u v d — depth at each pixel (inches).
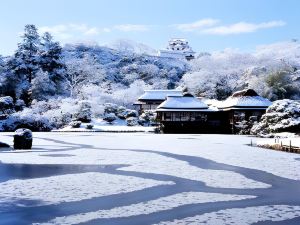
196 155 1130.0
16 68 3631.9
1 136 1916.8
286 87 3673.7
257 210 513.3
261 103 2581.2
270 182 708.7
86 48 6451.8
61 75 3863.2
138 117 3186.5
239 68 4808.1
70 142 1589.6
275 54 6141.7
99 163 942.4
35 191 612.4
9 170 823.7
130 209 513.3
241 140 1786.4
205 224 449.7
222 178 746.8
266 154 1174.3
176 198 579.2
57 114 2891.2
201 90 4114.2
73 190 622.8
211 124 2684.5
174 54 7219.5
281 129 2001.7
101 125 2920.8
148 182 698.2
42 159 1012.5
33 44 4018.2
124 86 4650.6
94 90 3821.4
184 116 2694.4
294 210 513.3
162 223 452.4
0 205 527.5
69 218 469.4
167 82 4722.0
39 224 445.4
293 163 967.6
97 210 506.3
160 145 1472.7
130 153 1172.5
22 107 3112.7
